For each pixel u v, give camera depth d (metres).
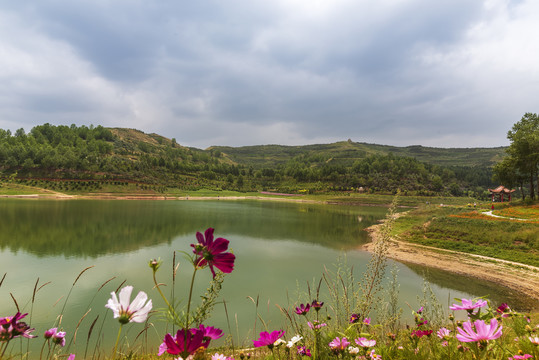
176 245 26.42
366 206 98.25
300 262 22.48
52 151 112.69
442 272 20.58
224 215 54.38
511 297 15.95
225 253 1.11
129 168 121.12
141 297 1.08
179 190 116.88
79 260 20.48
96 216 44.16
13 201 64.25
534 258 21.27
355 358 1.76
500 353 1.58
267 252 25.97
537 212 35.38
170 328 9.22
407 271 20.66
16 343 8.12
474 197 127.75
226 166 182.50
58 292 14.05
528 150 42.84
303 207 85.50
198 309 1.28
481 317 1.60
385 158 169.50
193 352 1.09
